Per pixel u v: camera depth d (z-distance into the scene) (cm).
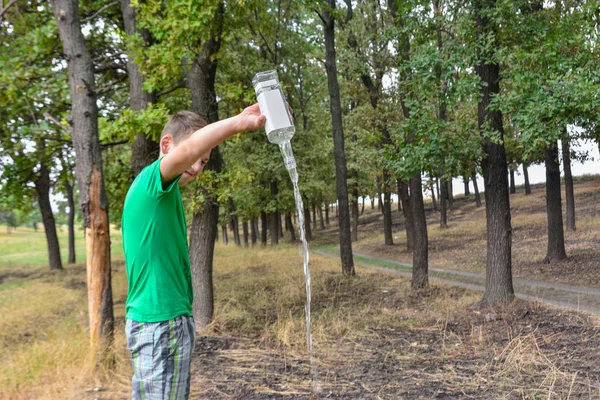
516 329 746
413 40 1037
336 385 478
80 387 448
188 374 198
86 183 550
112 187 1110
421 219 1298
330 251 2953
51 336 629
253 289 1364
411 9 987
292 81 2392
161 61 717
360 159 2036
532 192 3803
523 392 436
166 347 190
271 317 954
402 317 902
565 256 1533
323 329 743
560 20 886
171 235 195
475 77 834
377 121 1694
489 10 866
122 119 638
